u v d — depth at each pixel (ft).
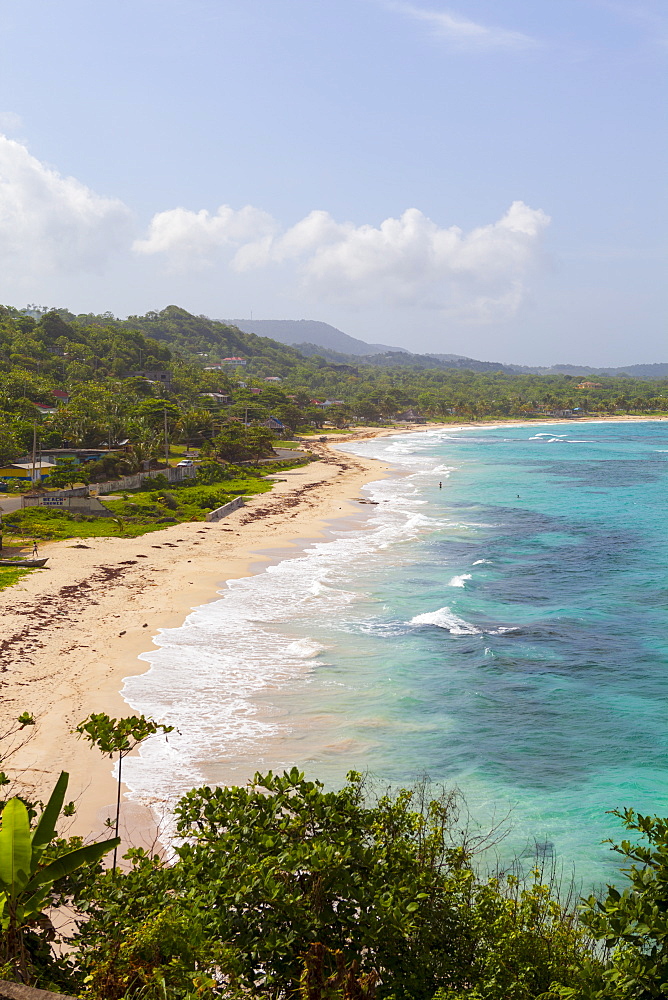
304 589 182.19
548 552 233.76
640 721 114.11
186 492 316.19
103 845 32.45
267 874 33.04
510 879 43.45
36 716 104.78
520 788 94.53
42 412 450.30
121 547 219.00
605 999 30.81
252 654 136.67
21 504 260.01
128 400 533.96
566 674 132.77
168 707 112.27
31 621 145.79
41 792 85.40
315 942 30.78
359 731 107.96
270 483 378.73
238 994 28.35
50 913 54.49
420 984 31.96
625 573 208.03
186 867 35.17
